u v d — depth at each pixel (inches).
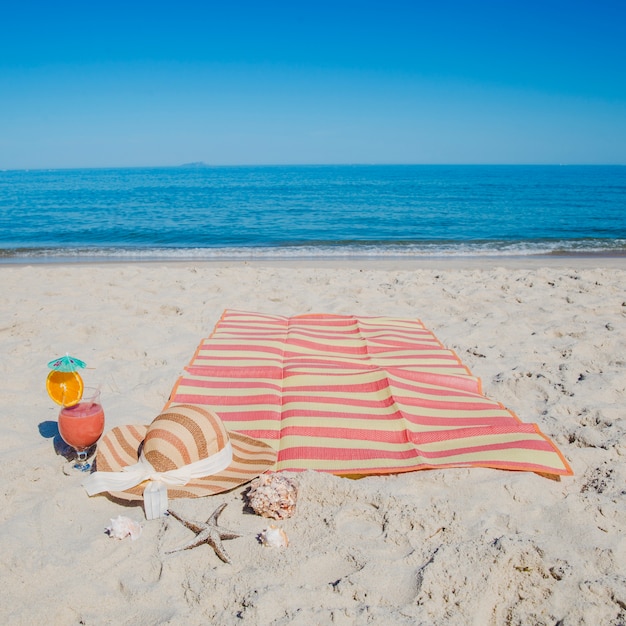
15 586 109.0
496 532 124.6
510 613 105.0
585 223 957.8
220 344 236.8
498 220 1007.6
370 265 525.7
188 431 142.6
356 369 212.2
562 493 142.7
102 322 282.4
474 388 205.3
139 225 908.6
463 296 343.9
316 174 5615.2
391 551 120.6
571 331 273.7
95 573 113.3
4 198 1648.6
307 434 165.3
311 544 122.3
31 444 164.9
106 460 145.3
